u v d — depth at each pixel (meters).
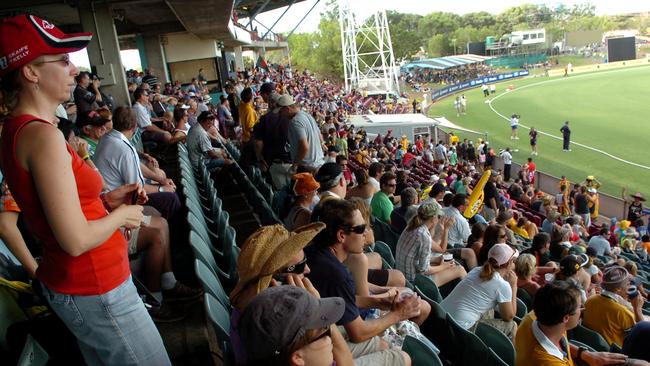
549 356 3.58
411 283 5.80
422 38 149.25
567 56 115.06
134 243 4.05
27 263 2.96
